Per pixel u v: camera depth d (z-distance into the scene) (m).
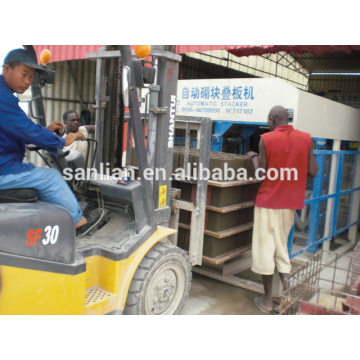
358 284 2.95
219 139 4.92
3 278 2.19
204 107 5.07
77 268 2.51
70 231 2.50
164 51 3.17
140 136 2.92
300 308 2.85
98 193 3.24
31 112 3.19
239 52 5.86
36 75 3.13
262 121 4.50
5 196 2.52
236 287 4.33
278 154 3.53
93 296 2.76
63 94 9.43
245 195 4.28
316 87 12.11
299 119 4.18
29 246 2.30
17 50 2.47
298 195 3.62
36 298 2.33
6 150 2.50
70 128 4.64
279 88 4.29
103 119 3.61
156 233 3.13
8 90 2.43
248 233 4.49
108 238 3.05
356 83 11.38
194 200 3.93
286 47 5.55
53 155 3.03
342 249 5.90
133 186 3.02
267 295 3.77
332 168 5.10
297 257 5.15
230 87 4.77
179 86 5.32
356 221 6.29
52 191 2.70
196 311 3.71
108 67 3.57
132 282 2.93
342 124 5.30
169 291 3.25
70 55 7.11
